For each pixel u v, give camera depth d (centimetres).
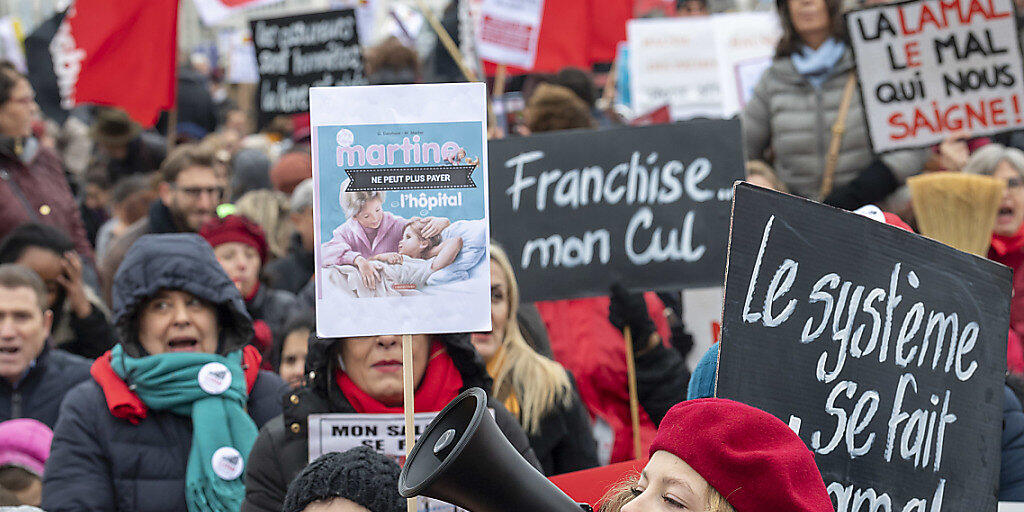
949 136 598
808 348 276
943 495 290
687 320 573
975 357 300
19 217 740
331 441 357
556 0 987
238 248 612
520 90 1194
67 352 586
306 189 733
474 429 203
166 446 407
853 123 703
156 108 920
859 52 609
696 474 212
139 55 917
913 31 601
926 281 293
